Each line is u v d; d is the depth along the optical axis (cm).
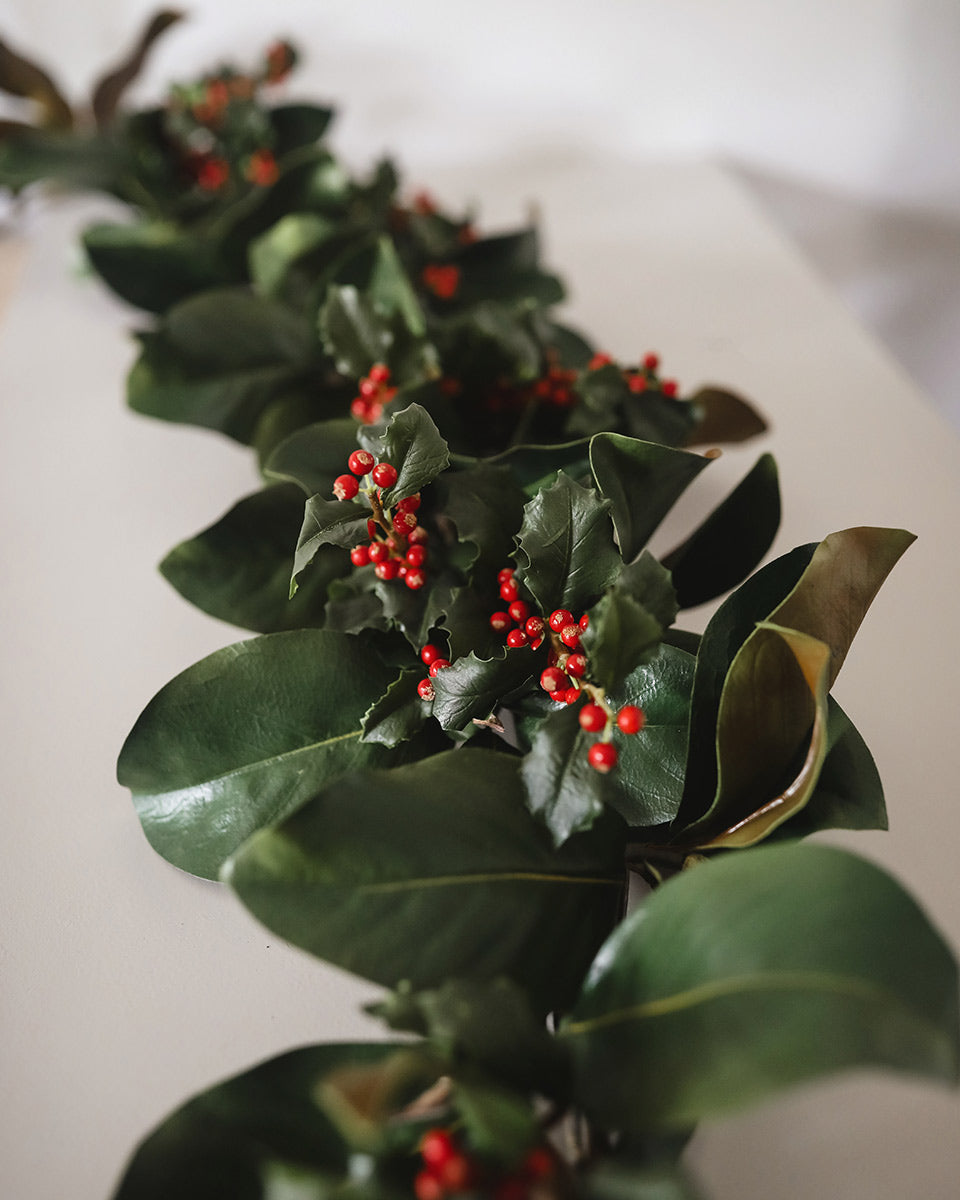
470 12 112
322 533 44
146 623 64
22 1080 45
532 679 46
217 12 113
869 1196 42
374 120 120
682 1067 34
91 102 108
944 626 61
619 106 118
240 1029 46
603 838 43
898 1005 32
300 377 68
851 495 70
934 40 111
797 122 118
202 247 85
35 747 57
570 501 43
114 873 51
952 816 52
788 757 44
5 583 67
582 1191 35
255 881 38
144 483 74
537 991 40
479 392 63
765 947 35
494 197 113
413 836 40
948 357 133
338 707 49
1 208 121
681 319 90
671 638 49
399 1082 34
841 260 126
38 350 89
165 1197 37
